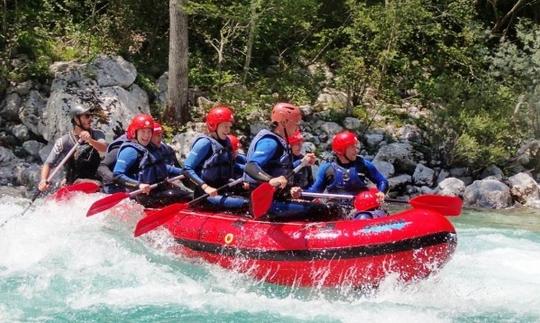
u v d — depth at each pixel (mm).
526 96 13289
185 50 12680
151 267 6449
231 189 7008
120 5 13961
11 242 6980
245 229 6293
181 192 7539
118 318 5250
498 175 12281
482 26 16047
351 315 5434
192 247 6582
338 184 6684
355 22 14312
